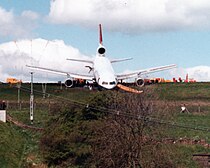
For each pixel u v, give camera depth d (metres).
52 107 73.50
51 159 54.38
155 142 50.59
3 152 52.94
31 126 71.06
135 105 54.81
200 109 88.69
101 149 50.78
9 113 79.00
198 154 56.72
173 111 81.75
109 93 58.78
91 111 56.59
